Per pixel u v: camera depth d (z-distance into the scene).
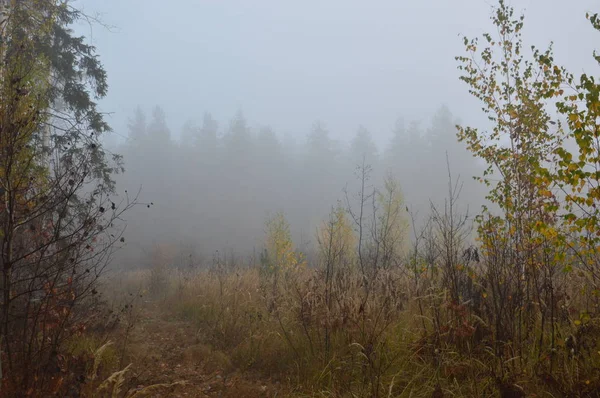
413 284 5.16
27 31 4.43
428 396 3.49
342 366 4.16
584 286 3.91
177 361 5.39
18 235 4.04
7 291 3.21
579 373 3.21
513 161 5.21
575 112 3.32
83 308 5.80
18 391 3.04
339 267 5.98
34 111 3.67
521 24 5.67
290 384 4.30
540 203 4.24
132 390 4.24
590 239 3.25
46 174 3.88
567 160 3.26
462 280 4.51
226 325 6.34
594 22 3.23
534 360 3.53
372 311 4.72
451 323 4.11
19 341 3.63
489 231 4.57
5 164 3.32
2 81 3.51
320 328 4.95
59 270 3.53
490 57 5.89
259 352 5.20
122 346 5.70
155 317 8.48
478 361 3.62
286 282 7.14
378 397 3.48
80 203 6.75
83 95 9.26
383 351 4.15
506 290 4.04
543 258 3.87
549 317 4.02
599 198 3.12
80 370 3.79
